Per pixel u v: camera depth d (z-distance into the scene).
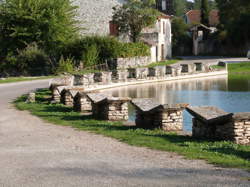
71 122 15.70
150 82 39.78
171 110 13.66
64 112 18.81
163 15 66.56
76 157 9.51
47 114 18.09
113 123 15.30
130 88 34.72
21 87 32.34
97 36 47.53
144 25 57.00
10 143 11.62
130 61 48.31
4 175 8.11
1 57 48.56
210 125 11.87
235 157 9.27
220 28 81.75
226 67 46.53
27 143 11.53
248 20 74.00
